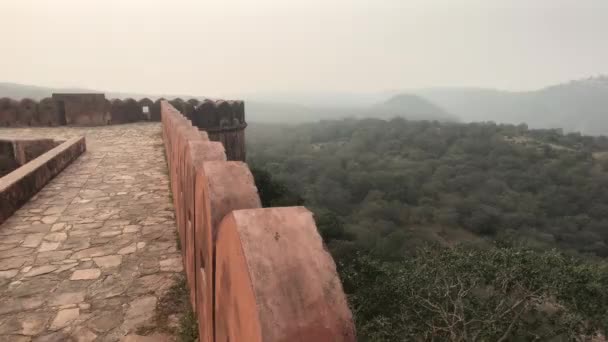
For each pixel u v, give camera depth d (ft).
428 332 32.94
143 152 32.55
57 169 25.27
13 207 18.49
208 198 6.16
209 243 6.22
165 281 12.55
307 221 4.51
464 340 30.60
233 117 57.82
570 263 33.50
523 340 30.60
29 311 10.96
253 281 3.75
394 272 38.73
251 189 6.34
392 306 34.65
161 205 19.72
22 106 47.06
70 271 13.19
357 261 40.91
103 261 13.91
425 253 38.86
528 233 119.96
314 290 3.84
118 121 51.39
